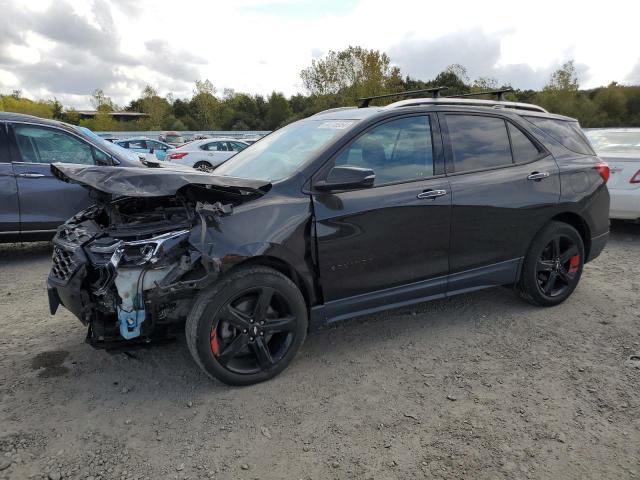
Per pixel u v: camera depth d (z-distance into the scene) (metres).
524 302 4.63
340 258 3.36
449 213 3.74
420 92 4.23
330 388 3.22
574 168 4.41
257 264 3.17
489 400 3.07
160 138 33.25
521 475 2.44
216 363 3.07
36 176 6.05
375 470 2.49
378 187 3.51
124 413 2.96
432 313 4.41
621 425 2.81
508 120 4.22
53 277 3.22
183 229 2.95
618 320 4.23
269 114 67.81
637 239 7.16
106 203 3.30
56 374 3.40
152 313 2.90
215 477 2.46
